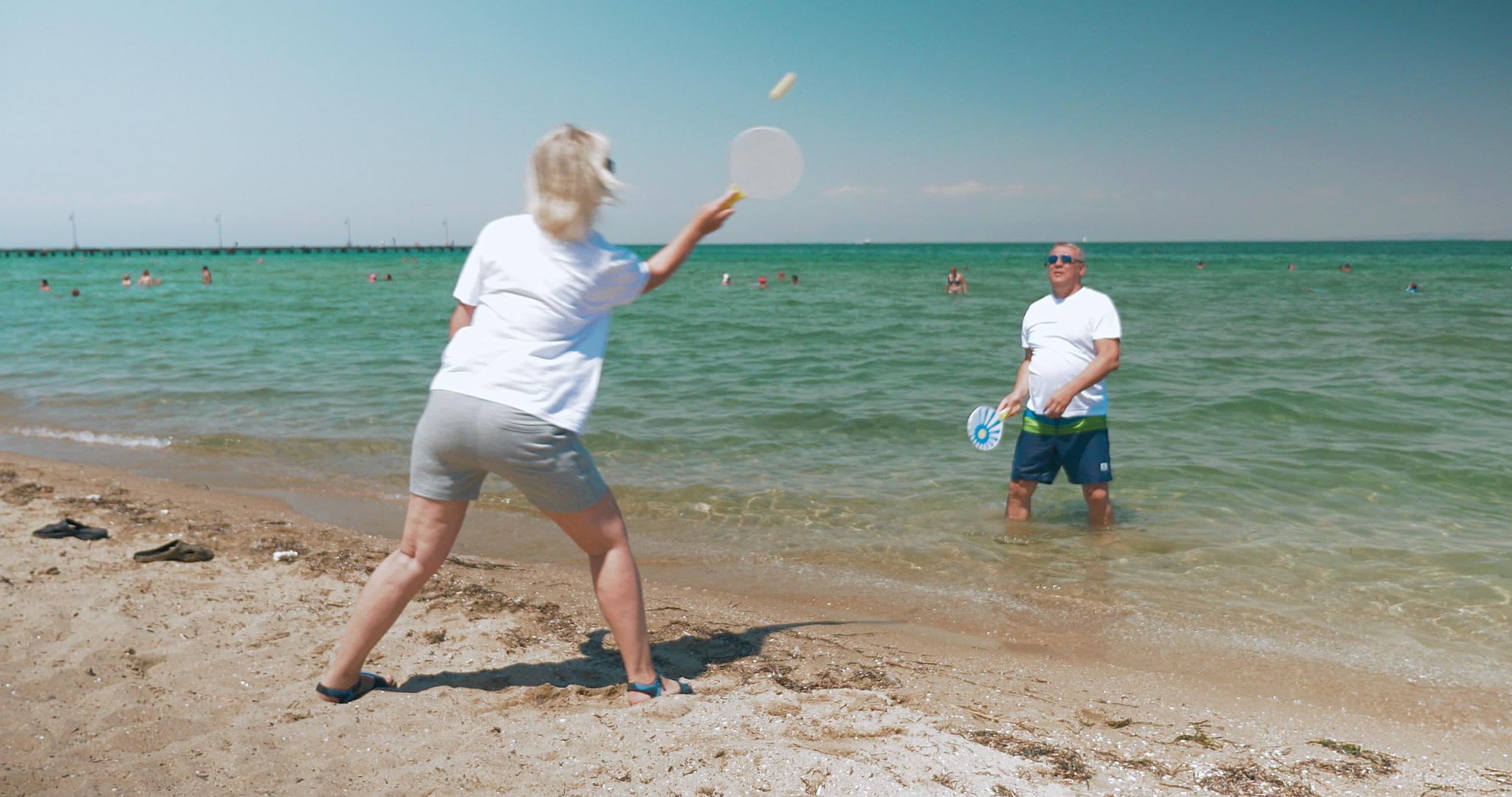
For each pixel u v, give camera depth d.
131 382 11.82
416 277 50.56
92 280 45.94
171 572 4.45
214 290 35.97
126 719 2.73
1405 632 4.05
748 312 22.78
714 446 8.05
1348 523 5.67
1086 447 5.41
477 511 6.11
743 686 3.29
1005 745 2.77
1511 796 2.59
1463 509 5.94
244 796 2.24
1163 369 12.22
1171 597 4.52
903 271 54.88
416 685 3.18
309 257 139.50
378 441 8.27
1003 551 5.27
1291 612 4.30
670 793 2.30
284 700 2.92
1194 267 57.41
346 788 2.30
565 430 2.62
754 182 2.75
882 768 2.48
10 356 14.52
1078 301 5.34
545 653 3.57
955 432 8.55
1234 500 6.20
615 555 2.93
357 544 5.15
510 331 2.59
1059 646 3.92
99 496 6.19
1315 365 12.48
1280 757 2.80
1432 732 3.08
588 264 2.57
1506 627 4.08
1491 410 9.20
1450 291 29.41
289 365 13.36
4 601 3.79
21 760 2.40
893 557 5.19
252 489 6.71
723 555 5.25
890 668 3.58
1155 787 2.54
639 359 13.98
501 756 2.50
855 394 10.70
